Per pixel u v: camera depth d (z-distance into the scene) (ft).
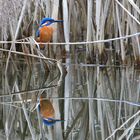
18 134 22.81
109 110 26.68
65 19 38.17
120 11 39.27
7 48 44.27
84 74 39.01
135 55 39.27
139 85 34.01
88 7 38.86
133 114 25.84
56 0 37.81
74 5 42.65
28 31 42.83
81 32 45.21
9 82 36.91
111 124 24.11
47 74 39.81
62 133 22.49
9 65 44.04
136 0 38.01
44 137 21.93
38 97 30.55
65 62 41.29
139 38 38.93
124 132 22.62
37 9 40.98
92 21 41.29
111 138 21.44
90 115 25.88
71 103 28.55
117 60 40.98
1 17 40.60
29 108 27.35
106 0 38.60
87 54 41.34
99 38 40.14
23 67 43.45
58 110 26.76
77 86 34.22
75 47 46.16
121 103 28.35
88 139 21.35
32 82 36.45
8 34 43.86
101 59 41.01
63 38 40.86
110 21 41.09
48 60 39.34
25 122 24.63
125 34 40.32
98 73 39.29
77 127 23.44
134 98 29.86
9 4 39.70
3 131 23.65
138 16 38.29
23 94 31.81
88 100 29.40
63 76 38.81
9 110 26.78
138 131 22.66
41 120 24.66
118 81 35.81
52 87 34.09
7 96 31.19
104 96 30.68
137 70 39.50
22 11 37.81
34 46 36.11
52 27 37.86
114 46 41.93
